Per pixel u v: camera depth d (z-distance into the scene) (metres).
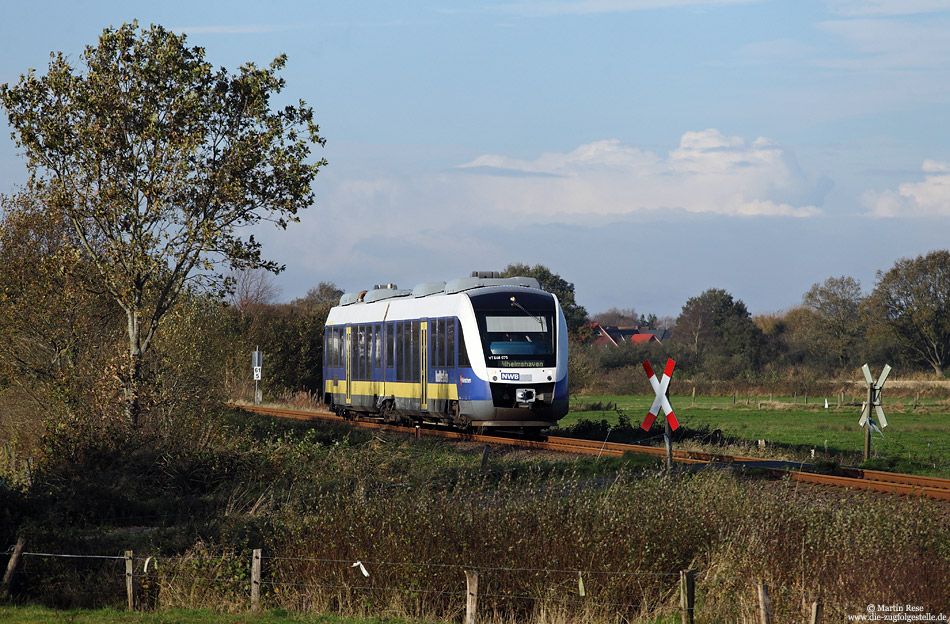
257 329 134.00
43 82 57.31
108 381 57.50
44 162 57.38
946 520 32.34
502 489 31.89
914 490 33.47
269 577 30.61
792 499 30.58
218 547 33.78
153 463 52.03
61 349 63.75
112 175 57.00
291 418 89.44
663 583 26.73
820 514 28.45
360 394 83.88
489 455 58.31
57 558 33.88
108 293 60.84
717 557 27.17
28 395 64.50
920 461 58.72
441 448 61.59
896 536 26.38
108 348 63.28
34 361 63.62
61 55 57.66
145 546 36.09
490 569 27.45
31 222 64.62
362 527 30.05
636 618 25.59
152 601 30.36
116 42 57.53
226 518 40.88
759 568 25.73
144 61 58.00
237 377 126.38
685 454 51.97
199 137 56.25
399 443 63.97
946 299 197.75
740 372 187.25
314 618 26.81
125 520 43.75
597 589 26.58
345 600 28.17
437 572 27.89
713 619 24.48
